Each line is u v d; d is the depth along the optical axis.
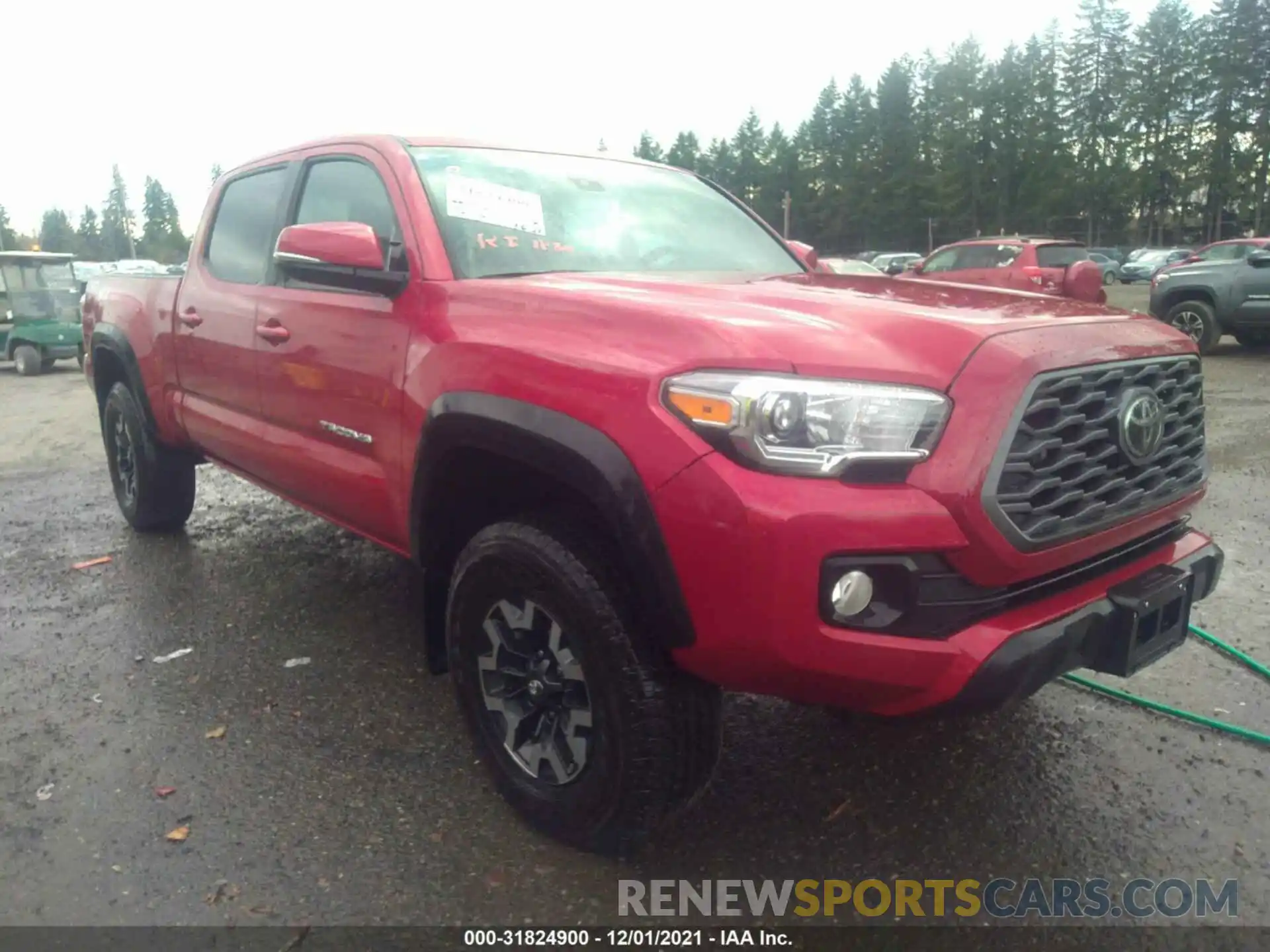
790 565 2.06
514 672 2.71
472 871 2.56
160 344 4.74
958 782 2.97
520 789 2.69
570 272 3.17
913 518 2.11
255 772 3.03
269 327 3.71
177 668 3.79
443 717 3.38
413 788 2.94
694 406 2.15
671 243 3.65
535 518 2.56
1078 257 14.97
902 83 76.56
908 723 3.25
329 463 3.46
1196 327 13.47
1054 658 2.26
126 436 5.46
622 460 2.23
